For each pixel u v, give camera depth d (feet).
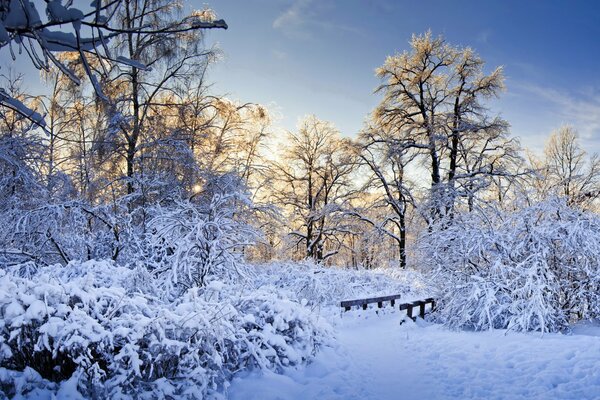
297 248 84.74
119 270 25.21
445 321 34.63
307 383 19.27
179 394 15.66
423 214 60.95
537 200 36.86
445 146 63.98
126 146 42.91
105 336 15.20
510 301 31.24
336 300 45.88
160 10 41.06
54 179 38.58
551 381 18.02
